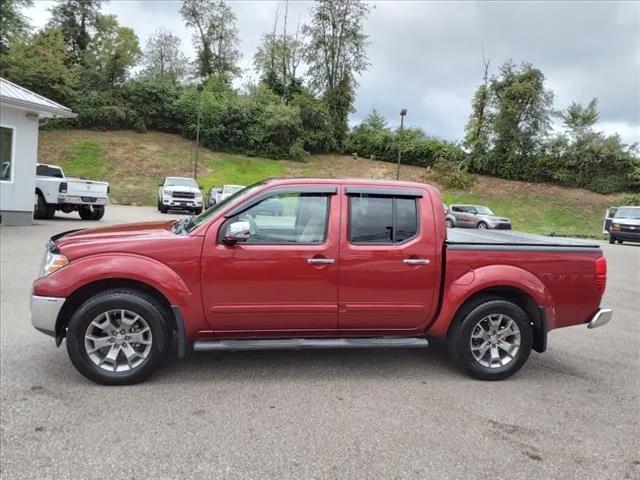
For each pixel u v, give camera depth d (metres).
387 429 3.50
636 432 3.60
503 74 40.00
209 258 4.09
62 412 3.58
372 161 43.44
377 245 4.34
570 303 4.62
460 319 4.48
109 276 3.98
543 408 3.96
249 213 4.24
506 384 4.46
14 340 5.09
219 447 3.17
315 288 4.25
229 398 3.93
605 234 27.47
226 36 54.59
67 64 43.28
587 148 37.66
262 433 3.38
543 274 4.55
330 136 43.44
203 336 4.25
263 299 4.19
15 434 3.25
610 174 37.56
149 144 37.38
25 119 14.04
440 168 40.19
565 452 3.28
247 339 4.33
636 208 23.75
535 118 39.06
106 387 4.05
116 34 41.50
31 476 2.79
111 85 39.91
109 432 3.31
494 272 4.43
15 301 6.48
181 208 23.16
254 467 2.96
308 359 4.93
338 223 4.29
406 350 5.34
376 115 47.09
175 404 3.78
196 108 39.66
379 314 4.38
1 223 13.88
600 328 6.69
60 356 4.70
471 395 4.17
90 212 17.25
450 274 4.43
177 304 4.05
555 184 38.84
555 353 5.49
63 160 31.73
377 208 4.39
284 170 37.84
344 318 4.35
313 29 49.16
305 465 3.00
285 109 41.16
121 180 30.91
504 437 3.45
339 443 3.28
